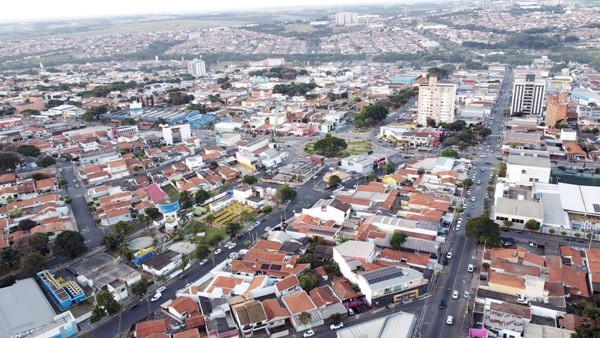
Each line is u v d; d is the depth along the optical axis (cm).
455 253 16750
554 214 18838
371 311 13750
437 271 15538
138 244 18600
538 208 18562
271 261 16100
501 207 18812
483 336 12138
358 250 15962
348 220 19350
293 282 14700
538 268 14688
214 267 16675
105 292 14188
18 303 14162
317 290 14312
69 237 17425
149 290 15425
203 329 13138
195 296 14538
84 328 13662
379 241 17088
